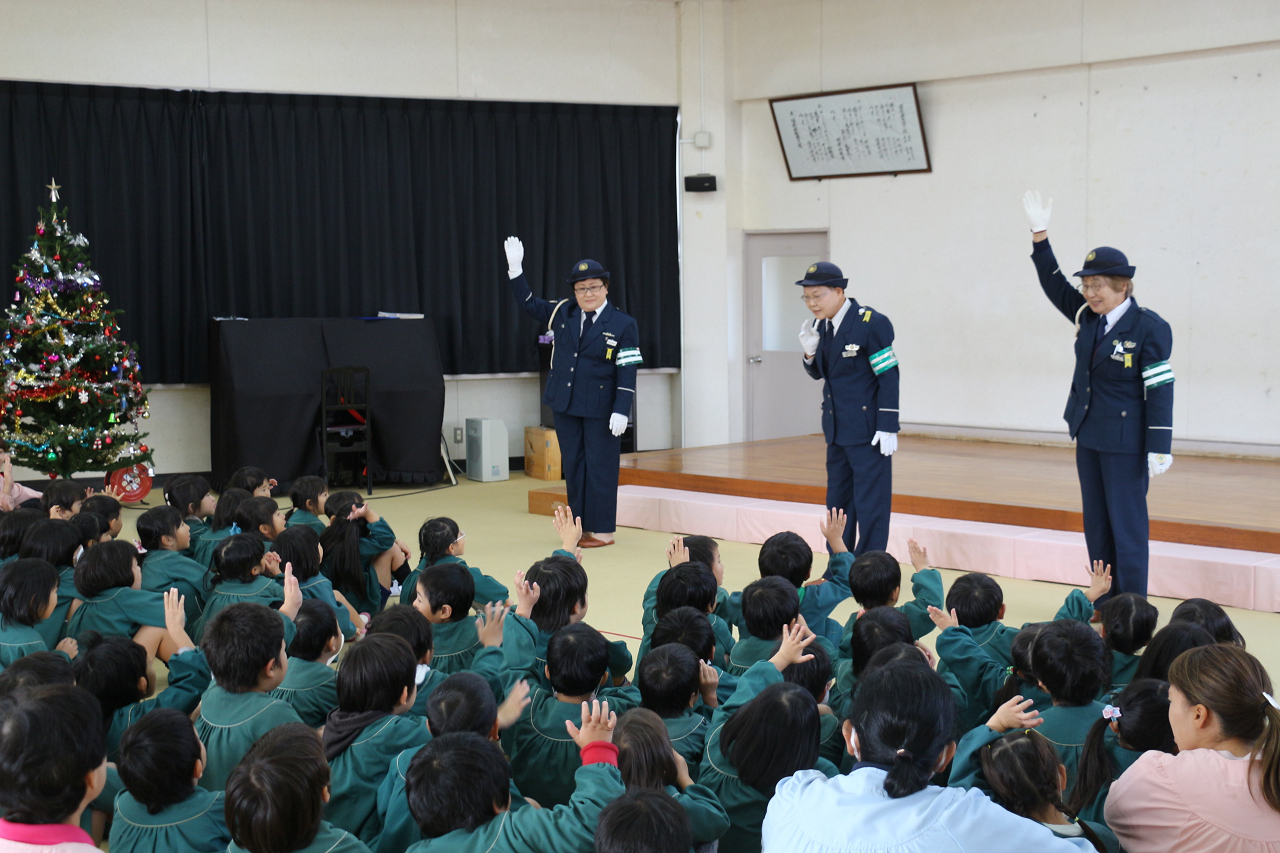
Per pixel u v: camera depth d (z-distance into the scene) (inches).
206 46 314.8
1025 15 318.7
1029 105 324.5
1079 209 319.9
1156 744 80.7
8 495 189.8
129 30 307.4
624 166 358.9
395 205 337.1
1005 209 330.6
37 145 301.9
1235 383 300.5
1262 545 192.7
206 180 317.4
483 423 335.6
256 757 65.9
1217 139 297.9
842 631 138.3
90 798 64.5
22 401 274.4
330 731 85.9
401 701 87.2
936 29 332.8
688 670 88.2
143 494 298.4
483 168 345.1
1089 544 174.4
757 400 379.6
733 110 367.9
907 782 58.9
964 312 340.2
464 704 79.7
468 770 67.6
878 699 61.3
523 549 235.5
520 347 354.3
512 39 345.1
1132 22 303.3
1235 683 68.9
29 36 298.8
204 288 318.3
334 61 327.6
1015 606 187.5
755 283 376.8
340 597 149.7
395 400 317.4
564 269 355.9
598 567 219.8
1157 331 161.5
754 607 109.6
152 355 316.8
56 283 274.4
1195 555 190.4
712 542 140.3
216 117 317.1
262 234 323.6
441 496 308.3
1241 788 66.2
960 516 228.2
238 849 66.1
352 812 82.9
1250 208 294.8
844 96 343.9
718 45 361.7
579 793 70.1
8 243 301.1
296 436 305.4
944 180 340.2
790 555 141.3
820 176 359.6
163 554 148.3
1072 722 87.7
